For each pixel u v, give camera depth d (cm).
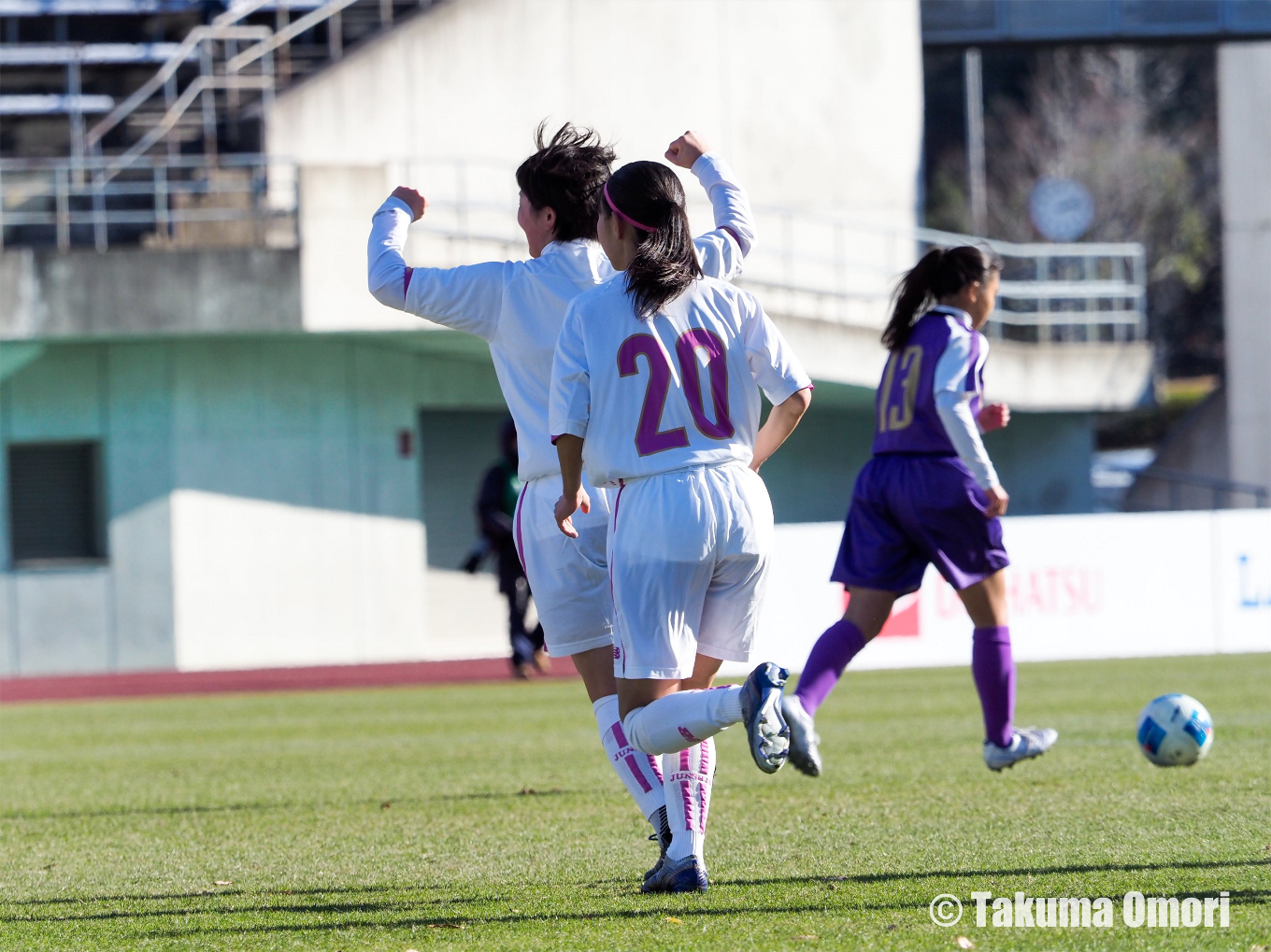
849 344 7650
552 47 7969
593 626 1655
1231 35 8812
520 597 5591
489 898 1612
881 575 2138
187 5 8600
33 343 7162
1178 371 18775
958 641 5591
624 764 1609
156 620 7288
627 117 8106
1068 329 9775
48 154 8506
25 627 7175
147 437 7319
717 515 1495
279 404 7488
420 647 7731
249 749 3519
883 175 8588
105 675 7025
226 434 7419
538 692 5000
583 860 1845
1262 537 5812
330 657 7550
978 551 2122
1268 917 1396
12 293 6862
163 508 7312
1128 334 9688
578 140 1688
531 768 2912
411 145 7775
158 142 8081
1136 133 17562
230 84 8031
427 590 7931
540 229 1678
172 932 1495
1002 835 1911
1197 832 1877
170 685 6212
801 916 1443
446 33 7806
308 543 7531
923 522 2114
